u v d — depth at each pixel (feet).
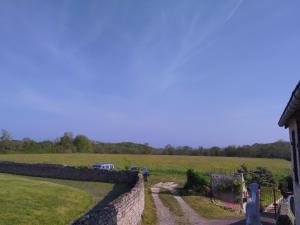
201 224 79.92
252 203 44.83
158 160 267.80
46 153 318.04
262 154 324.19
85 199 92.27
